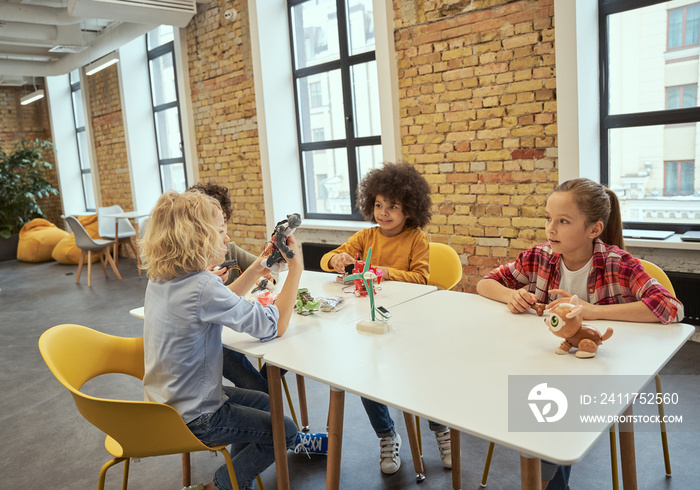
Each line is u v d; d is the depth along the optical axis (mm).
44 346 1551
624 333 1498
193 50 6098
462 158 3898
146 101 7637
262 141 5438
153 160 7777
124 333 4418
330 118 5301
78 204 10016
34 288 6488
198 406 1546
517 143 3604
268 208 5543
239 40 5496
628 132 3465
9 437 2717
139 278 6594
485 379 1289
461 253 4023
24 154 9055
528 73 3475
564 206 1629
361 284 2154
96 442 2611
